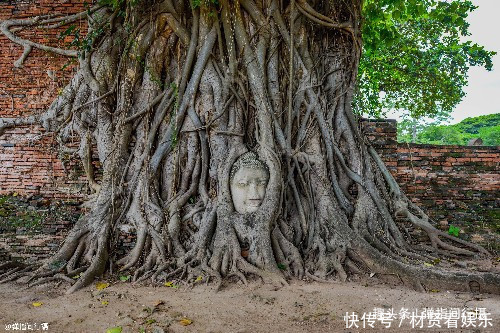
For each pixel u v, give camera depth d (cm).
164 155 667
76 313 434
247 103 677
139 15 716
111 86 724
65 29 814
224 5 699
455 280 518
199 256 571
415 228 749
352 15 761
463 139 2841
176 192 659
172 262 571
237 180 609
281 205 616
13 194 790
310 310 441
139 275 561
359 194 689
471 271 586
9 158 798
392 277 552
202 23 698
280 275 543
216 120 661
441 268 595
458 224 790
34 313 435
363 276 570
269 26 705
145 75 712
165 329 390
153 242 598
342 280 553
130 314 428
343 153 725
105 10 746
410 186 816
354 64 761
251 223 584
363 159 725
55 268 568
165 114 684
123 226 630
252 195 601
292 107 698
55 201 779
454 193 818
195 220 629
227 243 571
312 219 637
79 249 598
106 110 712
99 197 645
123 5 733
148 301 468
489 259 688
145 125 684
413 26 1415
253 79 665
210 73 683
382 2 906
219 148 653
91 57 732
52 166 790
